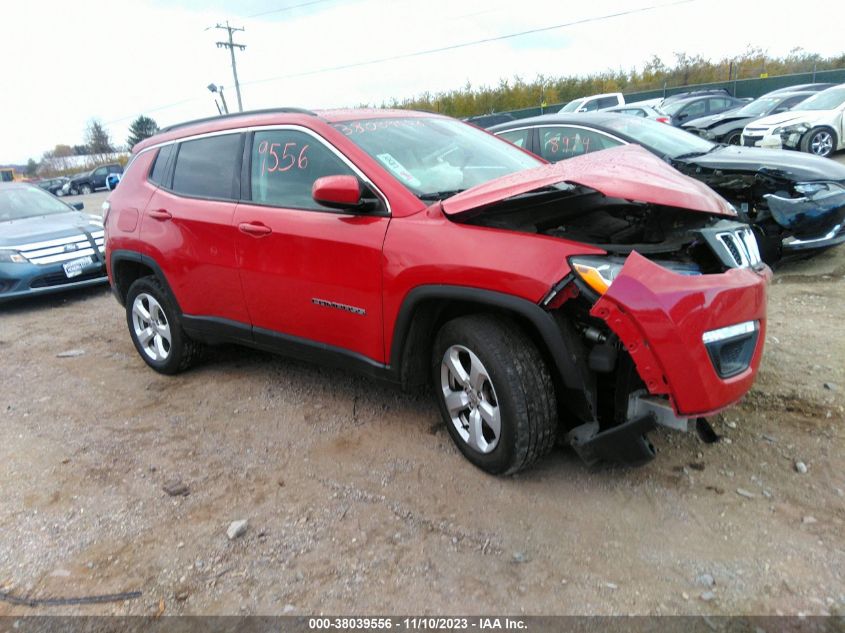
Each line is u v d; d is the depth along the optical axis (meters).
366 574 2.42
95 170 39.69
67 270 7.34
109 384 4.62
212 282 4.00
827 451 2.98
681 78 38.03
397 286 2.97
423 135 3.72
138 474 3.29
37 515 2.97
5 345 5.89
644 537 2.51
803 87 16.84
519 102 40.00
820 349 4.12
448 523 2.69
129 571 2.53
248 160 3.83
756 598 2.17
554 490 2.85
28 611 2.34
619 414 2.61
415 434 3.47
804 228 5.40
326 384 4.27
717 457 3.01
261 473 3.21
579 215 3.11
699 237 2.74
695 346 2.35
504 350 2.70
